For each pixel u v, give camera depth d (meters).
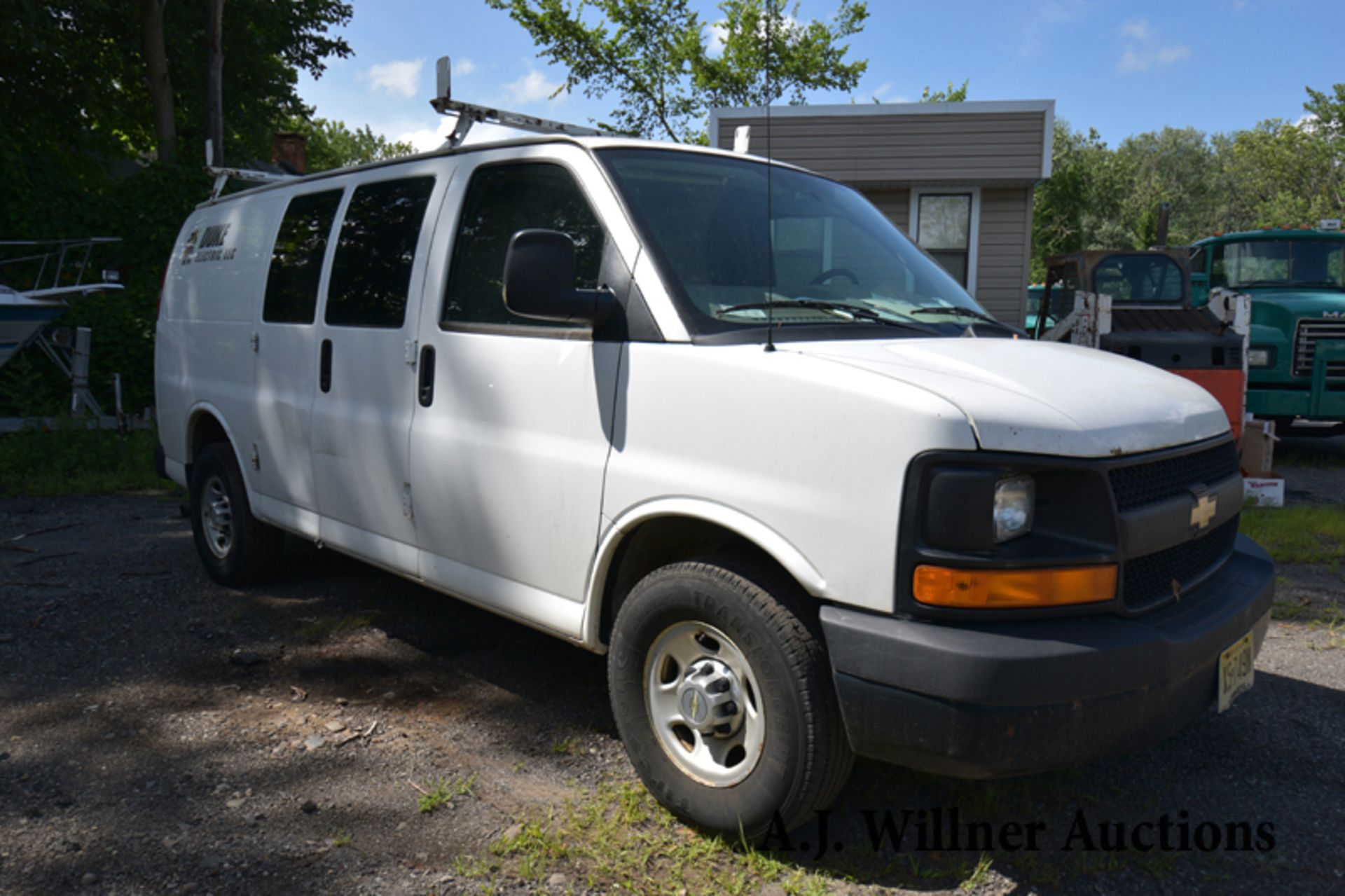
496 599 3.46
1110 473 2.49
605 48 26.09
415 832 2.90
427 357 3.69
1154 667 2.43
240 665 4.20
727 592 2.67
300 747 3.44
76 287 11.30
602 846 2.81
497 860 2.75
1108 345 8.24
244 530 5.08
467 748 3.45
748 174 3.69
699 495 2.77
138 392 13.09
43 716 3.67
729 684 2.78
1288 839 2.95
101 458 9.10
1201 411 2.97
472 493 3.49
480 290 3.55
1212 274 11.79
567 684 4.04
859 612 2.46
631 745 3.00
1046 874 2.73
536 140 3.51
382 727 3.61
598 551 3.05
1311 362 10.21
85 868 2.68
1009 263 13.04
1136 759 3.46
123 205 15.42
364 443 3.99
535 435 3.27
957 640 2.30
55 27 17.97
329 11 22.58
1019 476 2.40
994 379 2.62
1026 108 12.34
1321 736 3.65
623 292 3.06
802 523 2.54
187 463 5.57
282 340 4.55
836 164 12.75
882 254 3.75
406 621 4.80
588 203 3.26
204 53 20.55
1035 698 2.28
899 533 2.38
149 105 22.58
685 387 2.83
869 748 2.47
